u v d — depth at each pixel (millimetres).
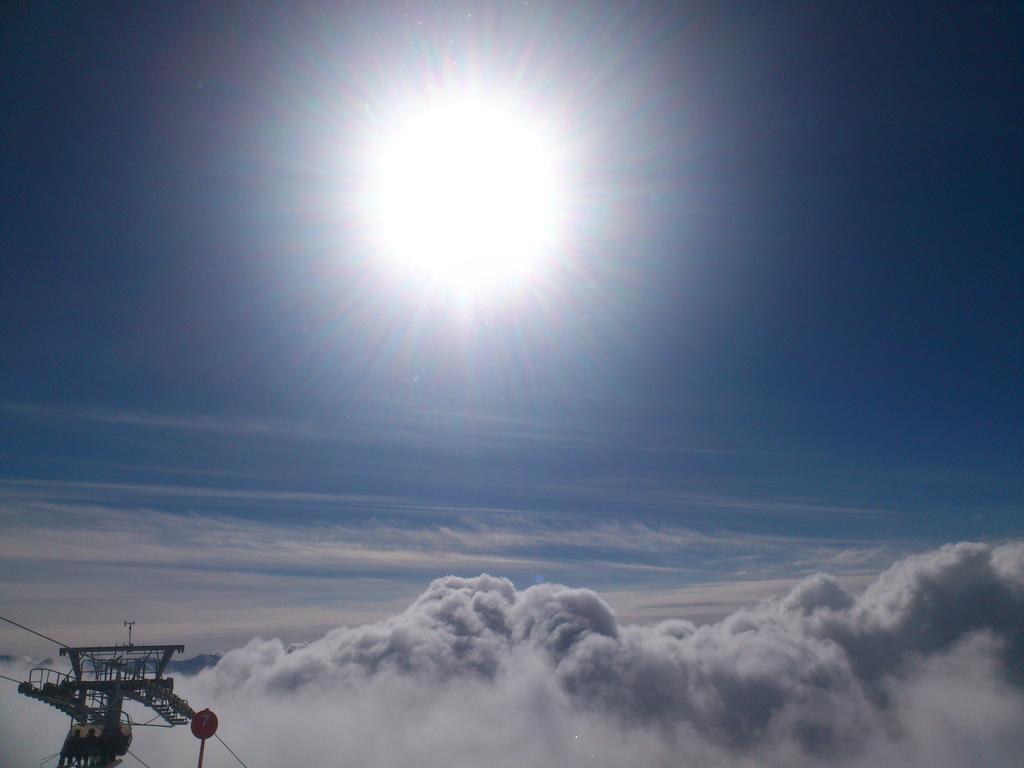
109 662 27734
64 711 27047
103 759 25422
